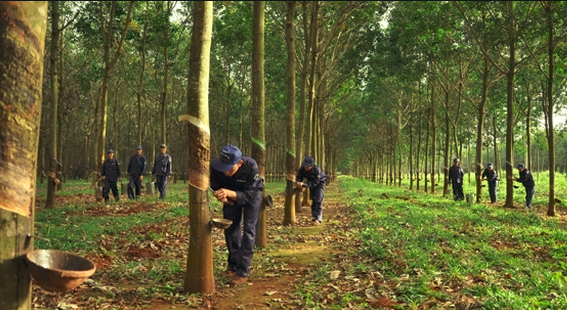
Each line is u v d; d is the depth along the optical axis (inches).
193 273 189.8
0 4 97.0
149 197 618.2
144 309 173.9
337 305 174.7
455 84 848.3
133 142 1612.9
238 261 213.9
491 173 697.0
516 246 296.8
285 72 745.6
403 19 527.5
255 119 288.7
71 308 171.3
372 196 746.8
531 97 859.4
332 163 1663.4
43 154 935.0
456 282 199.5
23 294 103.2
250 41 641.0
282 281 216.8
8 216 99.3
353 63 659.4
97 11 423.2
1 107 97.3
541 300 172.7
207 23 180.5
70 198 610.5
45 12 105.0
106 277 217.6
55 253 114.1
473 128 1170.0
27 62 100.0
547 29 508.1
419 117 1083.9
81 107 1040.2
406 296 179.5
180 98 1163.9
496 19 508.4
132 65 823.1
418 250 262.8
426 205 584.7
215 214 443.5
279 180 1546.5
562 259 255.1
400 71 609.0
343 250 288.8
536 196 832.3
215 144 1337.4
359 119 1492.4
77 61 869.2
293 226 398.3
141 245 283.9
